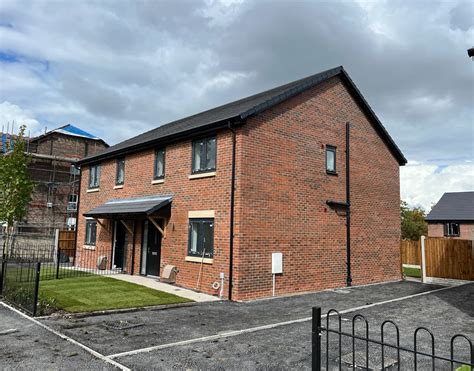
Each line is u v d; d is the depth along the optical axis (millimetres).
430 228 36781
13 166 23453
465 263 16766
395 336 7473
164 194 14461
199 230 12633
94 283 12938
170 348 6340
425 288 14234
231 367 5512
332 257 13938
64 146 35875
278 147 12539
